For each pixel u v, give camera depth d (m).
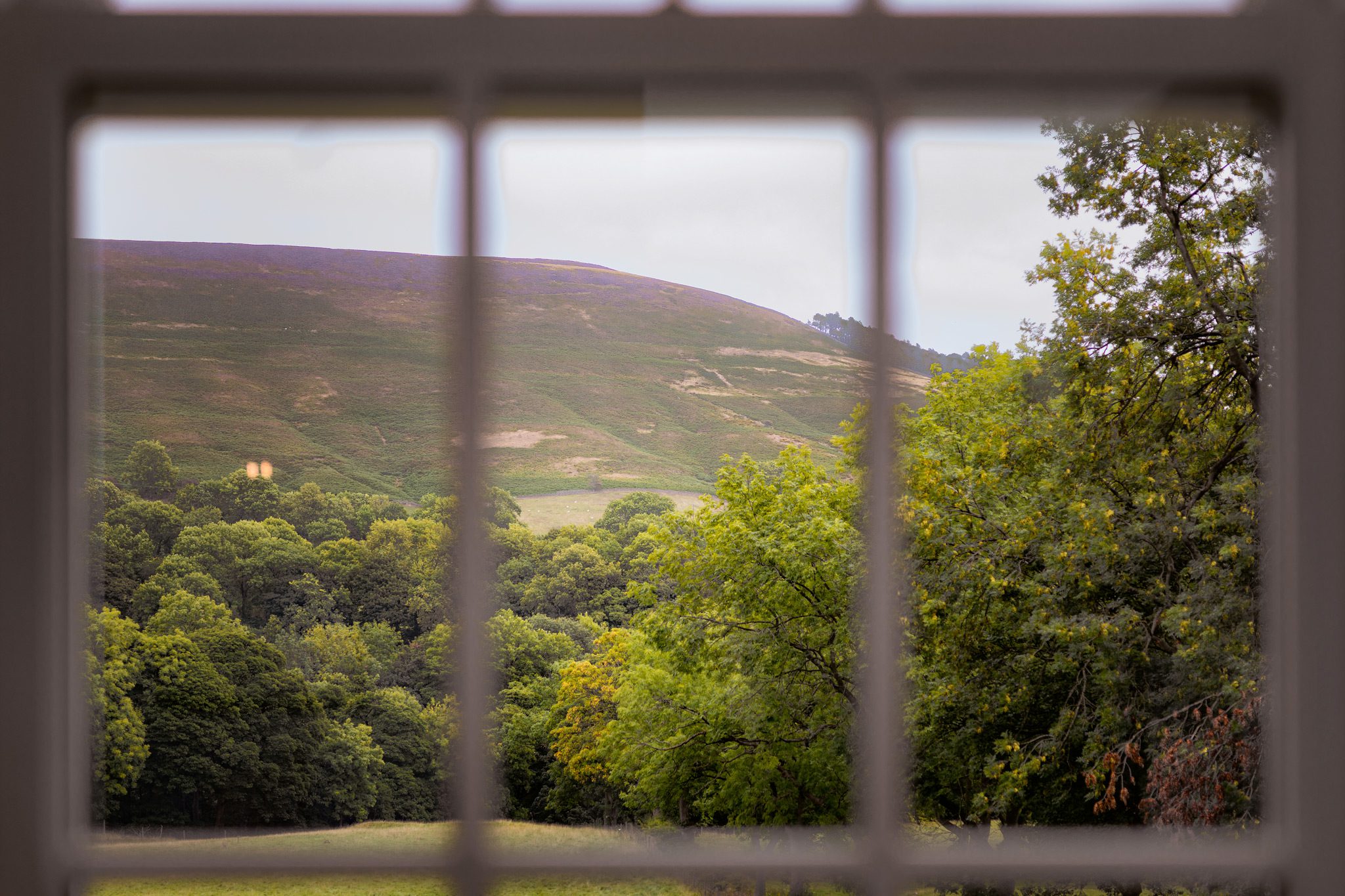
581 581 32.59
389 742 30.28
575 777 28.72
